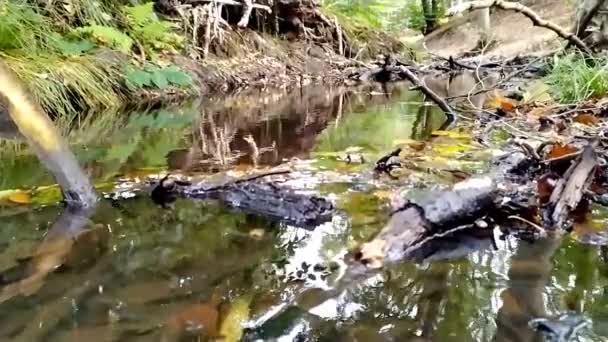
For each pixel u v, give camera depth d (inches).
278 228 50.9
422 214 48.1
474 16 411.5
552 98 138.3
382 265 42.4
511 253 44.4
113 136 106.7
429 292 37.4
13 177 69.5
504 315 33.7
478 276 40.0
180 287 38.1
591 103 120.2
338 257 44.0
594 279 39.0
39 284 38.3
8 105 56.5
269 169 73.4
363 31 307.6
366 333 32.0
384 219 53.3
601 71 135.6
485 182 52.2
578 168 57.0
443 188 54.0
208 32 215.9
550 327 31.7
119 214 54.8
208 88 198.5
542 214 52.4
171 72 180.7
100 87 153.9
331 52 274.5
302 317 34.0
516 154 74.7
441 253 44.7
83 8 178.4
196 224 51.9
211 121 130.4
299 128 117.7
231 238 48.3
